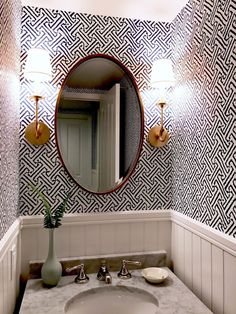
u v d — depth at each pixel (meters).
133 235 1.49
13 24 1.19
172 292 1.22
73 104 1.45
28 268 1.38
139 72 1.54
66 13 1.46
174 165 1.52
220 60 1.10
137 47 1.54
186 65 1.39
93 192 1.46
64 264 1.38
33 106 1.42
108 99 1.50
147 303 1.21
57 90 1.45
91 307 1.23
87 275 1.39
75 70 1.47
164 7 1.43
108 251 1.46
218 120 1.11
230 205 1.03
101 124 1.48
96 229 1.45
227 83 1.06
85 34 1.48
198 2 1.27
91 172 1.46
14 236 1.19
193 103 1.32
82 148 1.45
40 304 1.11
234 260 0.98
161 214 1.52
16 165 1.31
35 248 1.39
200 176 1.25
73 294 1.20
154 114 1.55
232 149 1.02
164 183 1.55
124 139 1.51
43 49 1.39
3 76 1.00
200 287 1.21
